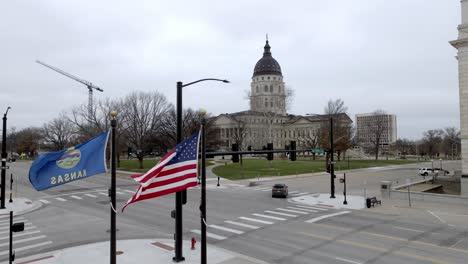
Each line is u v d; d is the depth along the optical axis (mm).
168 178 13359
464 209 27172
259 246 16750
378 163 93500
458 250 15930
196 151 13820
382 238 18109
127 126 76562
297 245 16875
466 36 33875
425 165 89062
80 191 38281
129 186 43094
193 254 15305
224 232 19594
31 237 18375
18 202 30203
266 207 28109
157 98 145250
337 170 69625
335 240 17750
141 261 14352
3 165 27438
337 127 78625
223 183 47000
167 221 22500
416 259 14648
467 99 33719
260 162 88938
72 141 103500
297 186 43812
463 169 33812
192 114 90812
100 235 18766
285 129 145875
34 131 152875
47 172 11492
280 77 145500
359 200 31672
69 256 14938
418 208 27734
